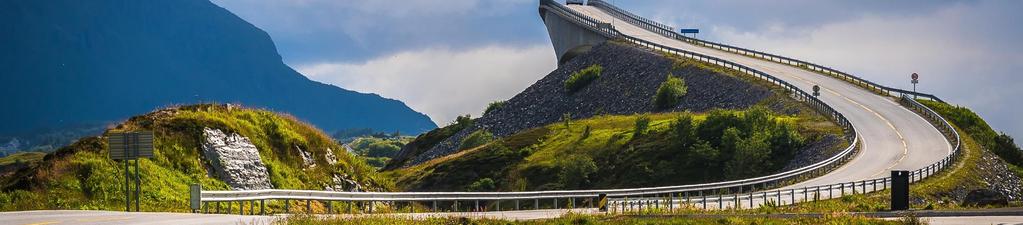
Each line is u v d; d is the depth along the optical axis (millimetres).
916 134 100938
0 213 34656
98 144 47906
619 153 108188
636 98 161125
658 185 98750
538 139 122875
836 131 102312
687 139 106062
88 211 36594
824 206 46188
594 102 169875
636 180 100438
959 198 68250
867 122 109125
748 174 95188
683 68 163625
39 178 43625
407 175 119250
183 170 49406
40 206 41281
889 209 39125
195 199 36062
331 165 59844
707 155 100250
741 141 99125
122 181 45188
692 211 40219
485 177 111500
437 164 119688
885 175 77000
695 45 193500
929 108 117000
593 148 112562
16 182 43719
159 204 44469
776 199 56031
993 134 110938
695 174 98938
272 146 56875
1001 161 93125
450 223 31828
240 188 51062
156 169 47656
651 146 107312
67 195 42812
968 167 80812
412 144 183125
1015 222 27734
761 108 108750
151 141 39781
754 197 54281
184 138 51625
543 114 175625
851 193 60719
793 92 131750
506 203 80250
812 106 119750
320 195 40594
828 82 142875
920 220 28766
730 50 184875
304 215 32344
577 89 179500
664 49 184125
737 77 148375
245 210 45188
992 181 80000
